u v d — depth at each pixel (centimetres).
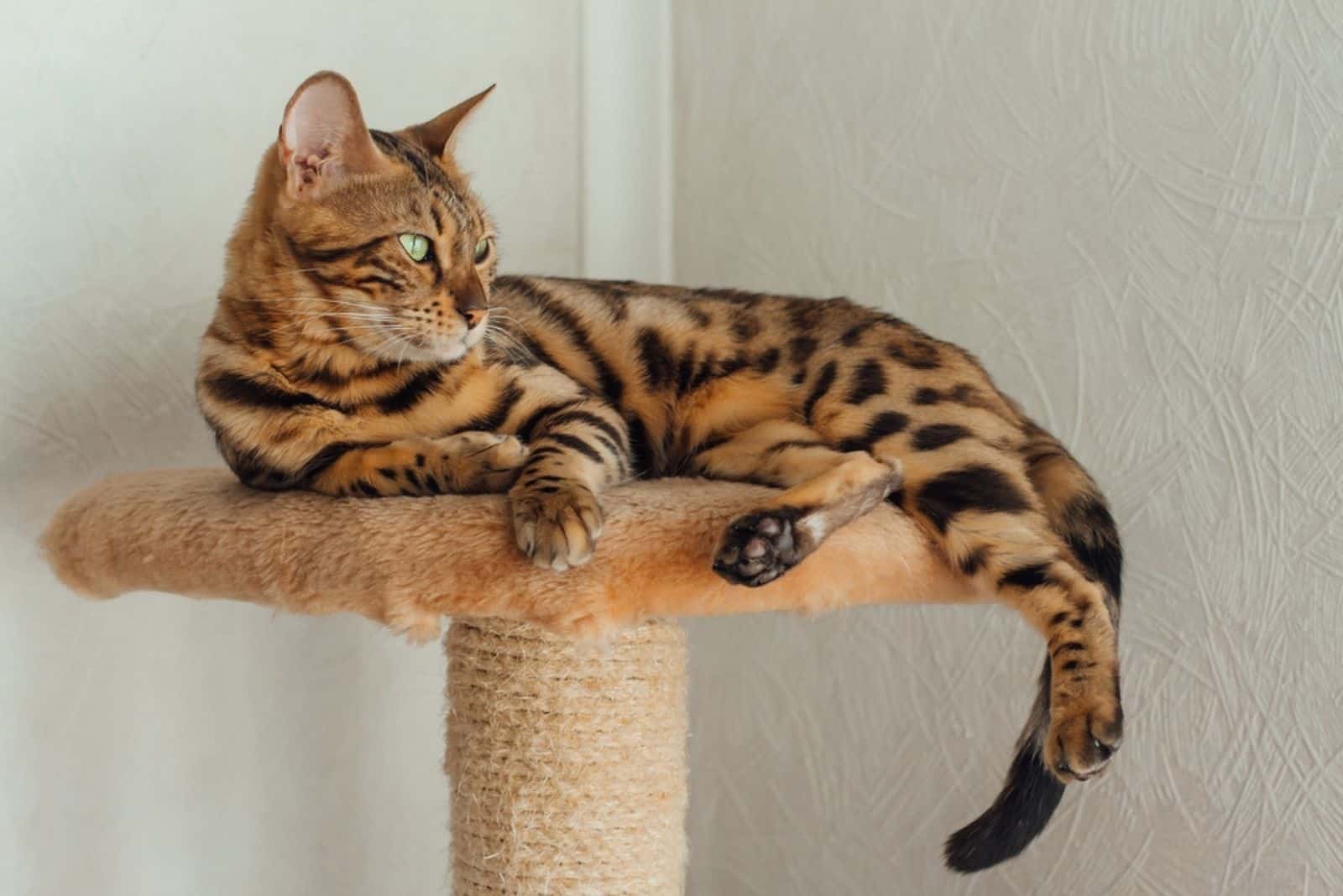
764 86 241
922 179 220
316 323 151
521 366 164
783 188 238
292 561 138
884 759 229
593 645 140
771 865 244
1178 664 193
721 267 248
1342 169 178
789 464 161
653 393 179
